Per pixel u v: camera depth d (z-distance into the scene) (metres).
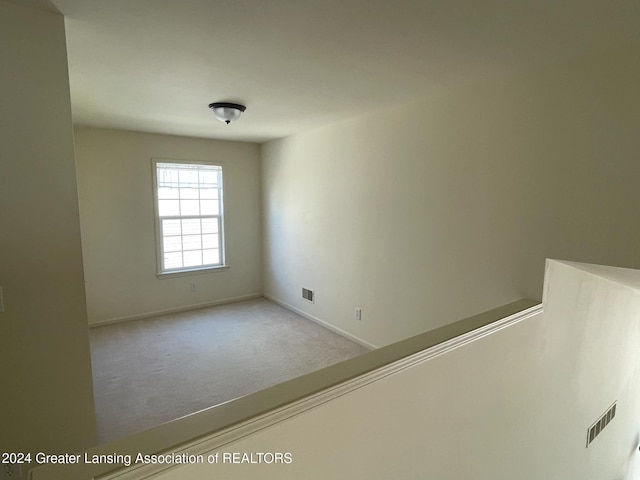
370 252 3.60
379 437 1.27
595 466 2.93
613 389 3.05
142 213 4.62
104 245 4.40
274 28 1.73
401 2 1.48
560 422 2.34
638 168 1.83
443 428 1.52
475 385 1.65
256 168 5.46
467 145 2.63
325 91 2.76
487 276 2.56
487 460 1.78
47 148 1.63
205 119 3.77
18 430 1.66
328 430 1.12
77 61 2.15
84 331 1.78
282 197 5.00
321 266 4.34
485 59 2.09
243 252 5.48
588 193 2.02
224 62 2.17
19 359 1.63
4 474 1.63
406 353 1.37
